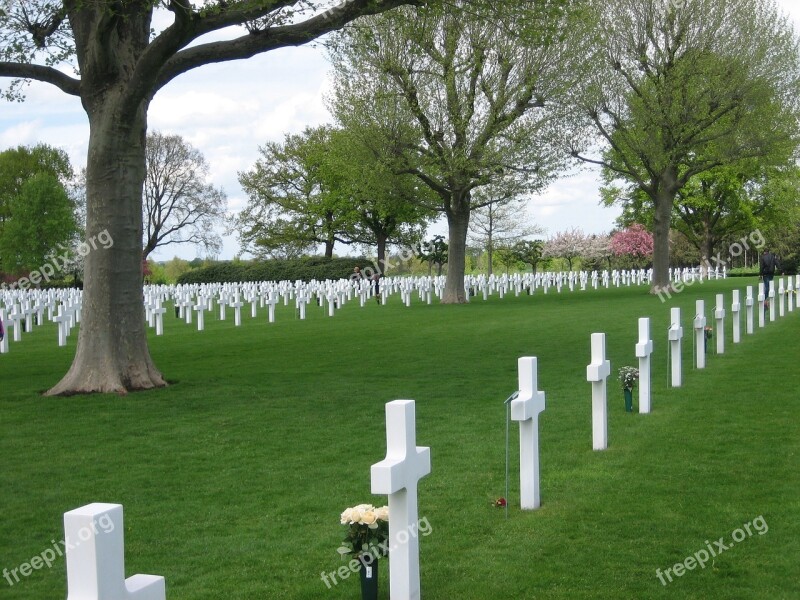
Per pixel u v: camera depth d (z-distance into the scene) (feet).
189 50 42.86
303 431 33.65
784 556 19.12
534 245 182.80
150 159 213.87
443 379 46.11
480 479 25.99
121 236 43.83
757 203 170.91
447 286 117.29
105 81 42.88
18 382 48.67
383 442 31.48
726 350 54.19
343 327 81.56
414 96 103.19
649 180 139.95
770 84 111.86
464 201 115.96
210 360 57.16
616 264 205.98
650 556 19.38
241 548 20.61
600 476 25.98
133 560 19.93
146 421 36.04
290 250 220.84
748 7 113.19
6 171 223.92
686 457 27.86
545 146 107.45
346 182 130.62
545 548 20.07
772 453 27.89
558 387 42.47
